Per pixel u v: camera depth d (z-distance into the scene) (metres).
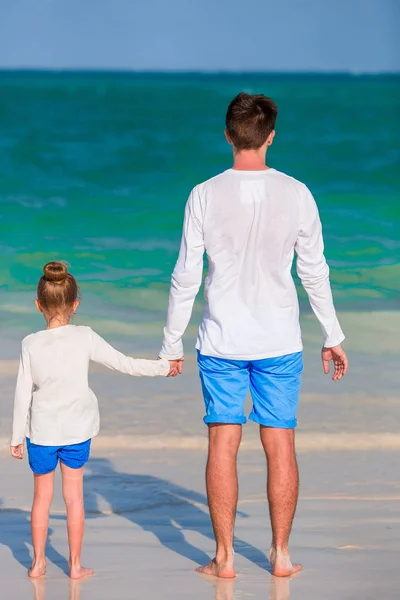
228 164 62.16
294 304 8.02
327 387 15.23
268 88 137.88
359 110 98.12
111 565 8.16
